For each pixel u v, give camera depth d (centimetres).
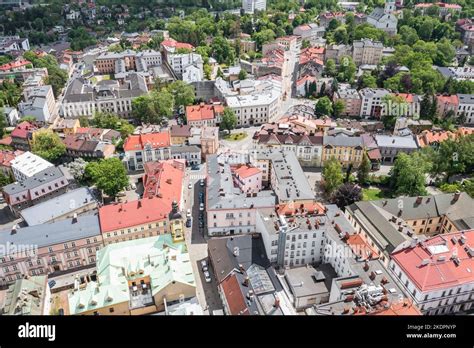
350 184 18600
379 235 14750
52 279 14650
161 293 12575
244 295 12300
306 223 14625
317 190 19875
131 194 19825
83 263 15375
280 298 12675
